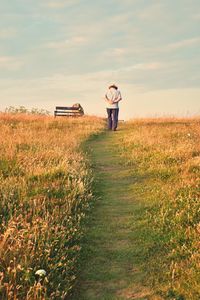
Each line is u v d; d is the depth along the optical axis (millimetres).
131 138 19406
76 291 6184
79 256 7172
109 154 17234
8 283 5570
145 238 7961
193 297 5859
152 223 8570
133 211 9531
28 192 9680
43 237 6914
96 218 9102
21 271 5863
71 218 8391
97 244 7758
